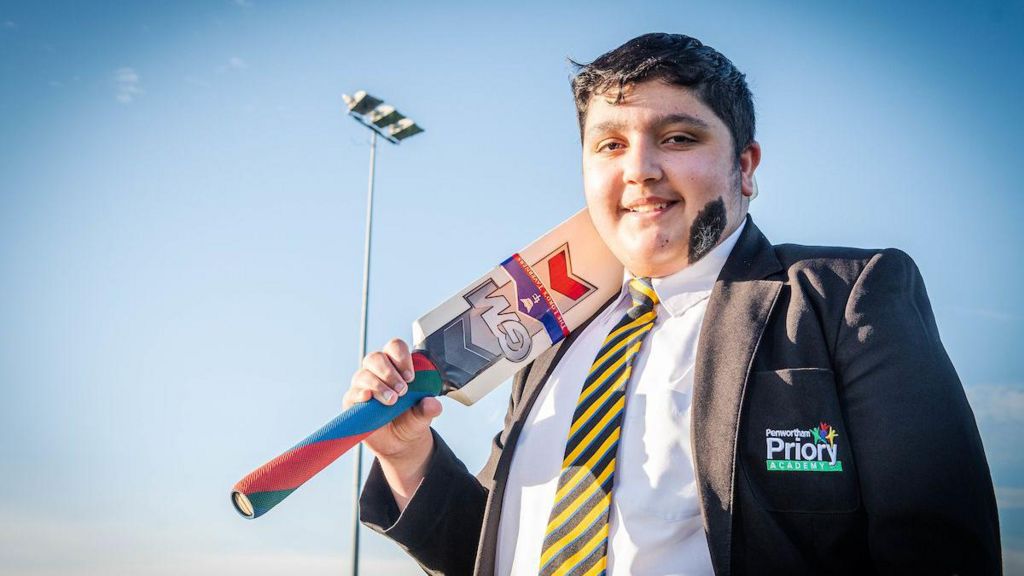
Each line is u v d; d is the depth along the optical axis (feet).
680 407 5.57
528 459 6.10
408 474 6.56
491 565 5.97
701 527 5.23
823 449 5.11
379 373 5.84
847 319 5.40
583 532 5.40
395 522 6.41
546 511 5.78
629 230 6.07
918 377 5.12
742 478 5.14
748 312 5.66
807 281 5.72
